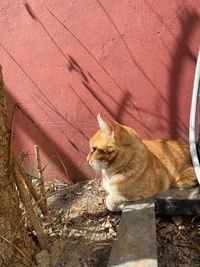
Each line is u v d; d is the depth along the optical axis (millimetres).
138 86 1109
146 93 1112
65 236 951
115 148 960
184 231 958
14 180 807
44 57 1143
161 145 1064
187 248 917
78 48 1107
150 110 1129
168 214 996
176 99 1102
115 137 932
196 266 875
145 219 911
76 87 1154
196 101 1033
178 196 973
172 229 964
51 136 1230
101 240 945
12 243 775
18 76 1184
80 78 1140
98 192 1162
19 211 833
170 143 1079
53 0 1073
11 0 1100
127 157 973
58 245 900
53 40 1116
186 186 1014
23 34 1130
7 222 794
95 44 1092
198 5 1004
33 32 1121
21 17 1113
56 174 1275
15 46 1149
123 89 1121
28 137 1253
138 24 1047
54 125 1215
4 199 788
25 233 852
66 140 1223
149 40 1057
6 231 792
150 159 1007
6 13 1115
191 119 1047
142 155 985
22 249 829
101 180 1230
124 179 977
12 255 797
